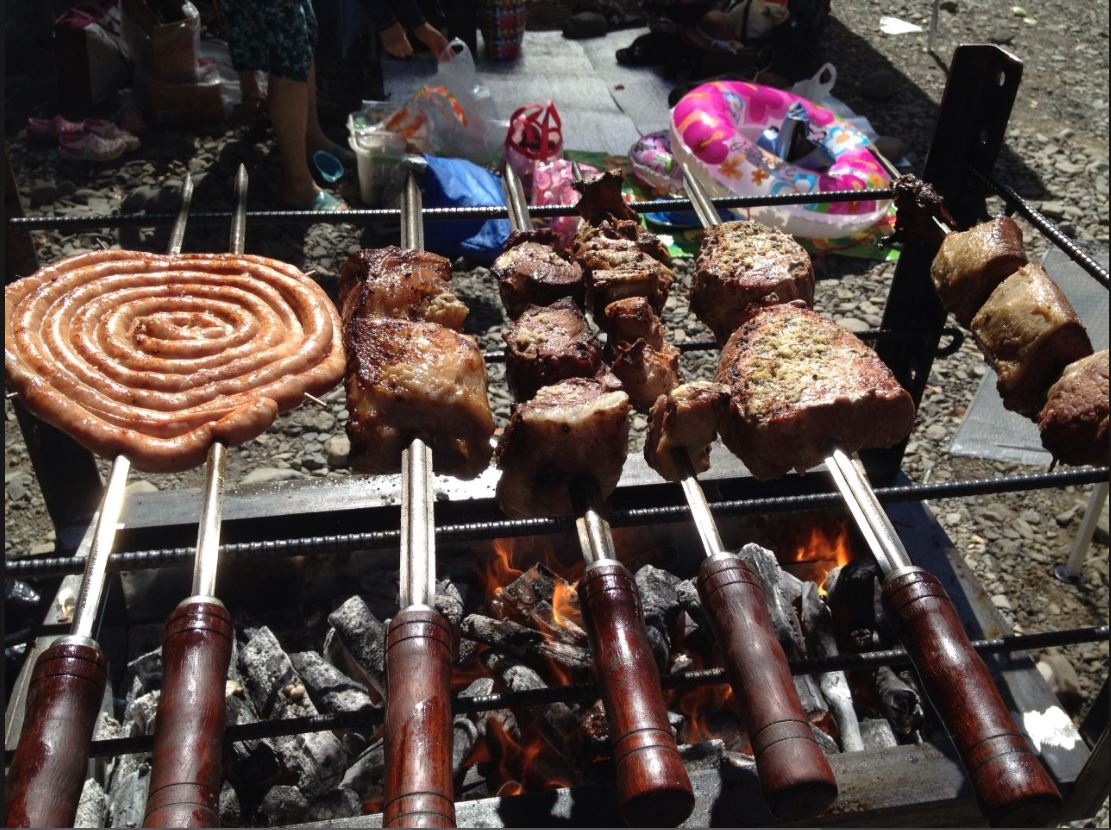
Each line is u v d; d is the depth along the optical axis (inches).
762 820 27.2
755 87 84.1
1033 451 59.0
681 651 38.2
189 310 31.4
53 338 28.5
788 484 42.1
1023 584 50.9
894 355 44.6
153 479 54.8
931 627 21.7
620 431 26.1
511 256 34.3
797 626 36.9
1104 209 84.4
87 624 20.9
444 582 39.5
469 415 27.9
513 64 104.8
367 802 33.4
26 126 83.7
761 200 38.6
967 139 37.9
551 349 29.3
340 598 40.8
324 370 29.4
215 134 84.8
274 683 35.3
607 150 87.2
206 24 98.9
